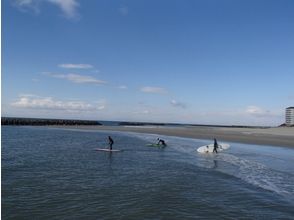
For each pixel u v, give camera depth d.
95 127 149.38
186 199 19.55
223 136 80.06
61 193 20.50
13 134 81.12
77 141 62.88
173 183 23.72
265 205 18.58
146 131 110.75
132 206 18.05
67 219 15.91
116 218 16.17
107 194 20.47
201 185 23.16
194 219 16.22
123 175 26.77
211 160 36.28
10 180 23.81
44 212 16.81
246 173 27.89
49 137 72.88
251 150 46.81
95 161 34.91
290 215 17.02
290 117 168.38
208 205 18.44
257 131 107.44
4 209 17.12
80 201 18.84
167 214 16.84
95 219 15.98
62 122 174.50
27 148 46.91
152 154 42.25
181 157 39.06
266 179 25.41
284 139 68.00
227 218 16.41
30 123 157.50
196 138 74.19
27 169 28.64
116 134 91.56
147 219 16.12
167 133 96.56
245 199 19.69
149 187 22.45
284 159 37.09
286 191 21.72
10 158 35.34
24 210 17.06
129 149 48.59
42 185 22.53
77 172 27.83
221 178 25.62
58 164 32.03
